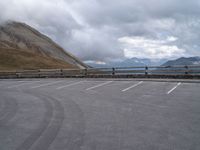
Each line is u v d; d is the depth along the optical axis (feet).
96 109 27.86
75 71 87.66
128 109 27.37
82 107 29.25
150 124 21.17
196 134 18.31
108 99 34.22
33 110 28.66
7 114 26.96
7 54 333.62
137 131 19.34
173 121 21.94
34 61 335.26
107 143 16.89
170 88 43.57
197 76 59.82
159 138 17.63
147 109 27.12
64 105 30.96
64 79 74.69
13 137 18.85
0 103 34.42
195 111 25.59
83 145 16.66
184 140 17.12
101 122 22.25
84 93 40.96
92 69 80.07
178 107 27.71
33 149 16.26
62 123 22.35
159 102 30.89
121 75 72.28
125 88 45.57
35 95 41.16
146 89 43.27
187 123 21.22
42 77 90.63
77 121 22.86
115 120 22.81
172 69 64.44
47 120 23.65
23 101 35.40
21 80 79.66
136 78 67.97
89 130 19.94
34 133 19.71
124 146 16.26
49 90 47.21
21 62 319.68
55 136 18.74
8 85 62.44
